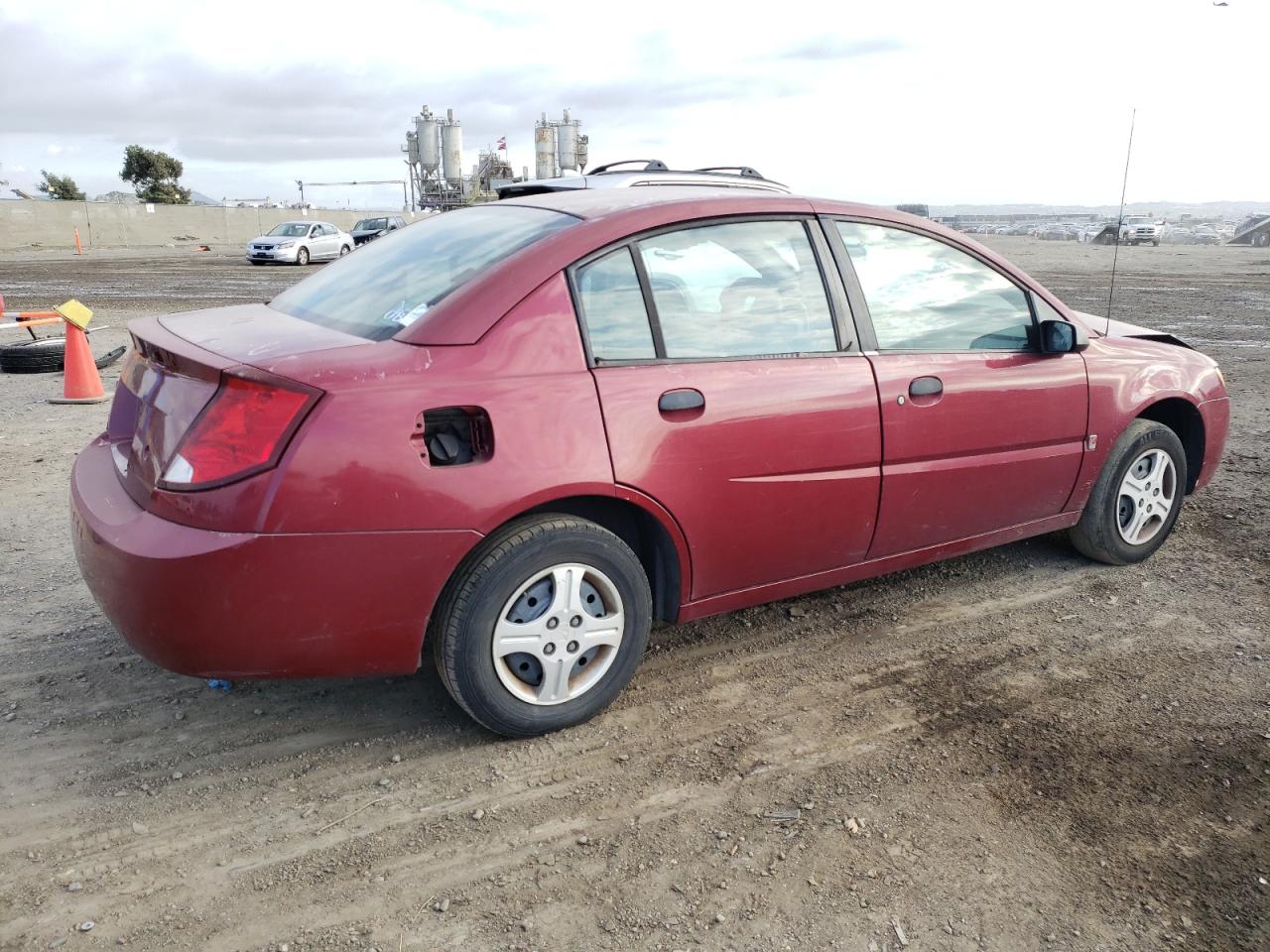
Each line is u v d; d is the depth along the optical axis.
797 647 3.71
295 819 2.64
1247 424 7.48
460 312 2.77
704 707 3.26
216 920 2.27
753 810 2.70
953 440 3.65
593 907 2.33
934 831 2.62
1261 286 20.41
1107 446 4.21
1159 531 4.57
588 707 3.08
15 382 9.03
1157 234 44.47
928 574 4.44
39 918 2.26
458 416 2.71
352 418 2.54
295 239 28.61
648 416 2.94
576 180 6.01
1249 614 4.03
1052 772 2.90
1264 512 5.33
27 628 3.75
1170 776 2.88
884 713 3.23
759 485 3.21
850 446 3.37
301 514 2.50
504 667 2.91
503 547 2.77
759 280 3.28
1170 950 2.22
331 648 2.66
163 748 2.97
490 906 2.33
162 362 2.82
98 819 2.63
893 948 2.21
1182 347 4.72
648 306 3.04
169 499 2.54
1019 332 3.95
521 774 2.87
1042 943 2.23
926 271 3.71
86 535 2.68
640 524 3.22
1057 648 3.72
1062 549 4.75
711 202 3.25
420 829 2.61
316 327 3.00
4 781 2.78
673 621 3.29
